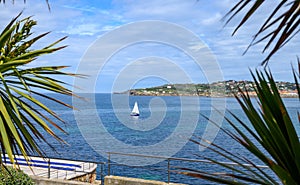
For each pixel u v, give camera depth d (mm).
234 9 1378
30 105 3498
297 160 1623
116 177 7859
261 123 1765
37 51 3396
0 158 3299
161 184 7277
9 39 3506
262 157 1696
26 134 3328
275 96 1792
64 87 3588
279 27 1258
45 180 8141
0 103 3113
